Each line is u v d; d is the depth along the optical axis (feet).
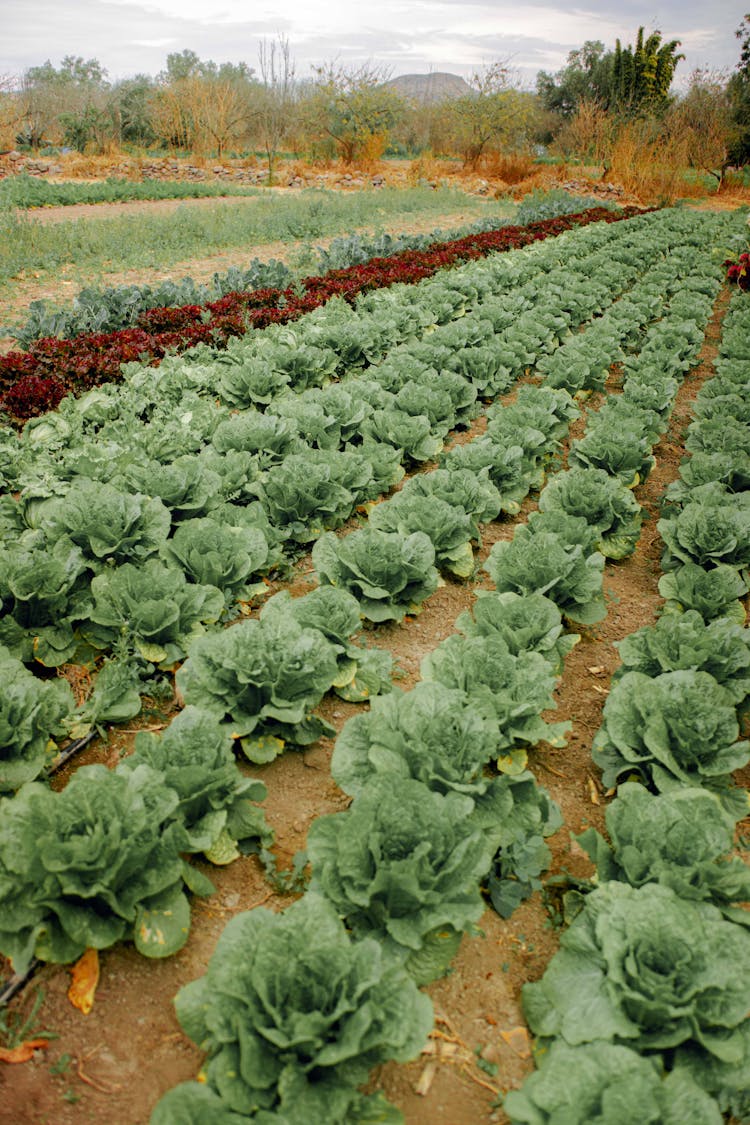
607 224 75.10
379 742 11.07
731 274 53.06
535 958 10.28
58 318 32.83
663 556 19.38
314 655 12.82
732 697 12.30
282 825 12.05
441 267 50.75
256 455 21.24
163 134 127.95
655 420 25.95
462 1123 8.48
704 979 8.21
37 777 12.17
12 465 20.43
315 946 8.18
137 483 18.17
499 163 119.14
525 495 23.18
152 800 9.83
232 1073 7.73
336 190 104.37
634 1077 7.39
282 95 122.11
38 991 9.20
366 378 28.14
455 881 9.43
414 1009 8.19
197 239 62.13
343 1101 7.55
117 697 13.56
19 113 114.93
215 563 15.69
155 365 29.71
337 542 16.78
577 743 14.19
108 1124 8.24
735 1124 8.10
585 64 185.98
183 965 9.93
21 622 14.42
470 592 18.57
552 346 35.37
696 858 9.89
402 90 122.52
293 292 40.93
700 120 125.70
